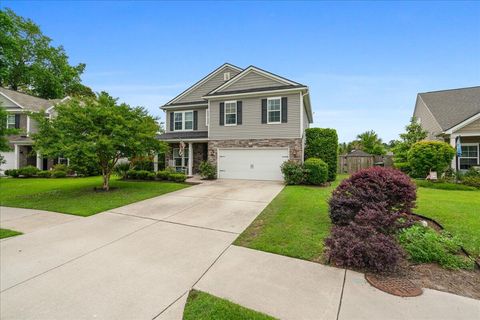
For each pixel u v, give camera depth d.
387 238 3.46
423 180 12.05
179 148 16.52
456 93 17.09
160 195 9.34
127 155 10.53
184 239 4.68
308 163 11.60
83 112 9.41
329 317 2.39
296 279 3.13
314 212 6.22
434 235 3.86
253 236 4.75
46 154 8.91
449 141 14.22
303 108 13.74
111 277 3.28
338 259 3.47
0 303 2.73
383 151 27.56
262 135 13.59
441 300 2.62
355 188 5.03
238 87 14.47
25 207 7.61
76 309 2.61
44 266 3.62
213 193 9.51
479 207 6.56
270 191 9.77
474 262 3.37
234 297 2.77
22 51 25.52
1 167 18.77
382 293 2.77
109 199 8.60
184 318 2.44
